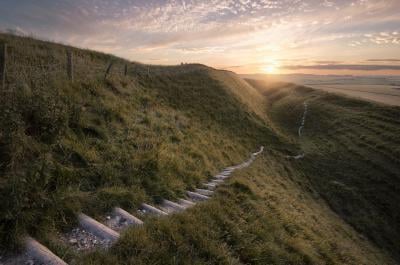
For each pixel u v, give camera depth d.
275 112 64.81
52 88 10.91
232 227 7.01
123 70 27.14
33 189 5.48
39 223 5.11
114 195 6.96
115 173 8.00
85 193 6.56
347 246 14.20
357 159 37.12
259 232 7.46
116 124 11.68
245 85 81.00
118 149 9.50
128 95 17.34
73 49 27.83
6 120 6.46
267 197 12.05
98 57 30.55
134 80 24.31
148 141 11.58
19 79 9.46
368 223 25.42
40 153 6.92
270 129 40.41
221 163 16.58
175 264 4.94
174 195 8.84
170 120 17.81
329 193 28.64
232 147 22.97
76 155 7.93
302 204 18.91
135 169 8.70
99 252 4.75
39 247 4.61
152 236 5.48
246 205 9.23
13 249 4.50
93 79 15.53
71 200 6.03
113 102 13.99
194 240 5.83
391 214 27.78
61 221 5.48
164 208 7.85
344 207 27.03
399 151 36.22
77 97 11.75
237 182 11.30
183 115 23.41
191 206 7.62
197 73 49.09
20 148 6.28
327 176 32.44
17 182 5.18
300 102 69.81
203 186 11.12
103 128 10.57
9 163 5.91
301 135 48.25
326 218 20.72
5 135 6.20
